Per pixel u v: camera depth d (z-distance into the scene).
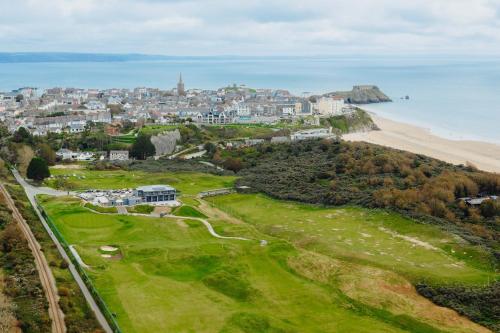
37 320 85.81
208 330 87.50
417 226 142.38
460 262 120.62
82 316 89.25
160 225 143.88
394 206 156.12
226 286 105.25
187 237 135.75
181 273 111.38
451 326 93.56
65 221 145.50
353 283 107.00
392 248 129.50
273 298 100.81
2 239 120.62
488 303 100.19
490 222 146.88
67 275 106.31
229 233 139.12
